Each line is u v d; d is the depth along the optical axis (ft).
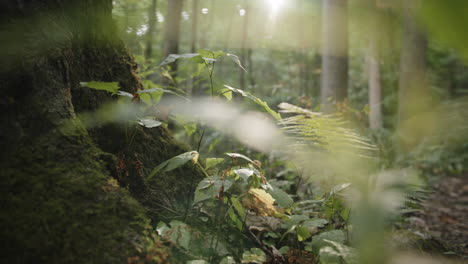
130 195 5.82
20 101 5.20
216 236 6.36
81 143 5.60
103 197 5.14
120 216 5.05
